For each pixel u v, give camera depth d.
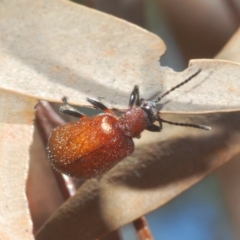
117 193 0.09
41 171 0.10
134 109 0.10
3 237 0.09
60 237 0.09
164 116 0.10
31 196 0.10
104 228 0.09
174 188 0.09
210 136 0.09
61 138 0.10
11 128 0.09
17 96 0.09
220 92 0.09
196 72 0.09
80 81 0.09
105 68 0.09
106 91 0.09
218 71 0.09
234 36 0.10
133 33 0.09
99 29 0.09
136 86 0.09
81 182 0.10
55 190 0.10
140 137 0.10
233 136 0.09
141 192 0.09
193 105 0.09
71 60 0.09
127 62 0.09
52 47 0.09
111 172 0.09
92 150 0.10
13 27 0.09
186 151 0.09
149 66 0.09
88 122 0.10
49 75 0.09
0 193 0.09
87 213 0.09
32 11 0.09
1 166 0.09
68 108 0.10
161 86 0.09
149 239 0.09
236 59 0.09
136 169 0.09
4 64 0.09
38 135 0.10
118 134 0.10
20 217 0.09
